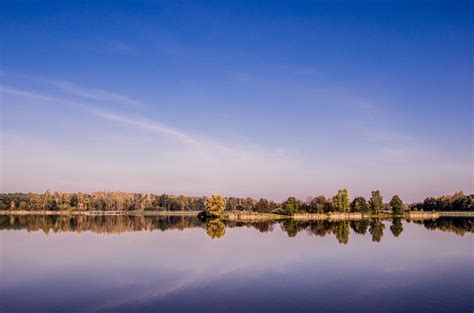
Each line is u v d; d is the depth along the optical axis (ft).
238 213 636.89
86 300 105.50
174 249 196.65
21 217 597.11
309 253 181.57
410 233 288.30
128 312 95.61
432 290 113.91
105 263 157.07
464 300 104.12
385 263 155.33
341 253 181.37
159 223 431.02
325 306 99.30
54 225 384.06
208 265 151.74
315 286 118.42
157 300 104.63
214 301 103.55
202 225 393.29
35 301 105.29
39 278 130.82
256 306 99.19
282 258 167.32
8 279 129.70
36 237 259.19
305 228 346.33
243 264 153.58
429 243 220.84
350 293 110.73
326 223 437.99
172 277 130.82
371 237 256.32
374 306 99.35
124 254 179.83
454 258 167.22
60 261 162.30
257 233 290.15
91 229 330.54
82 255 177.37
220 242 227.61
